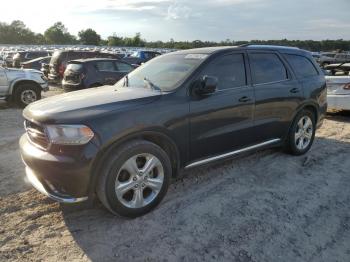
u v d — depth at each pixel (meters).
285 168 5.16
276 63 5.26
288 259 3.08
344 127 7.95
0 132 7.36
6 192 4.32
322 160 5.57
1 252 3.14
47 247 3.23
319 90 5.84
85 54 16.28
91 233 3.46
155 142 3.91
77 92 4.41
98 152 3.33
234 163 5.32
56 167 3.29
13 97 11.02
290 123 5.40
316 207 4.01
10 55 29.72
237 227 3.56
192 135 4.07
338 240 3.38
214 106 4.23
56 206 3.98
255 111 4.77
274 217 3.77
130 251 3.18
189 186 4.51
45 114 3.45
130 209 3.62
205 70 4.30
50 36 128.00
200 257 3.10
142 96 3.85
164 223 3.63
